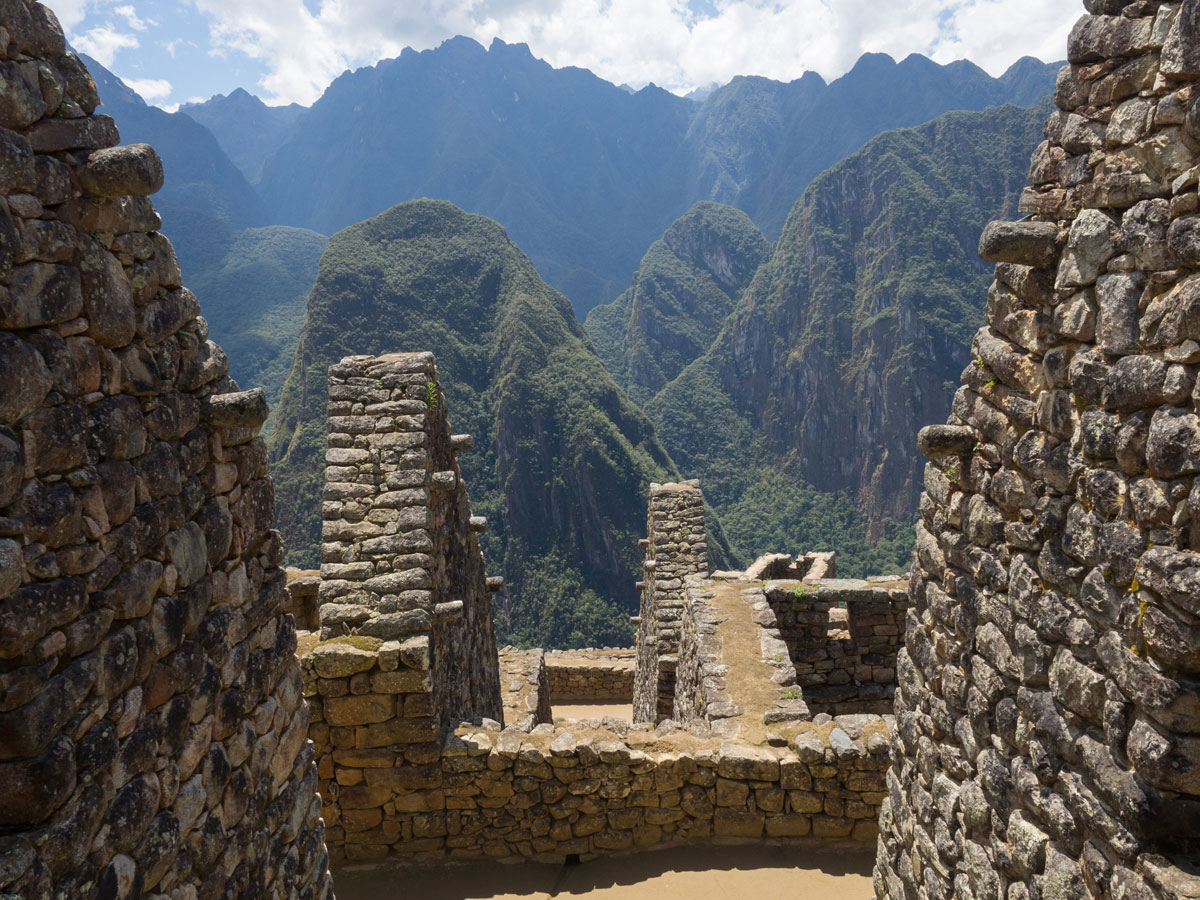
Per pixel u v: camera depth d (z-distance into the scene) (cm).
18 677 196
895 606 882
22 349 200
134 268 259
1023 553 308
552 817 582
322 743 574
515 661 1192
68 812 214
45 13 224
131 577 246
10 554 193
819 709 888
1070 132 276
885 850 467
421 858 589
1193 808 226
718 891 543
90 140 236
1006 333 324
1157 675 226
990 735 333
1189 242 216
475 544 870
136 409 256
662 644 1014
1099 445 256
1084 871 264
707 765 575
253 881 334
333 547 607
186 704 280
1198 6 210
